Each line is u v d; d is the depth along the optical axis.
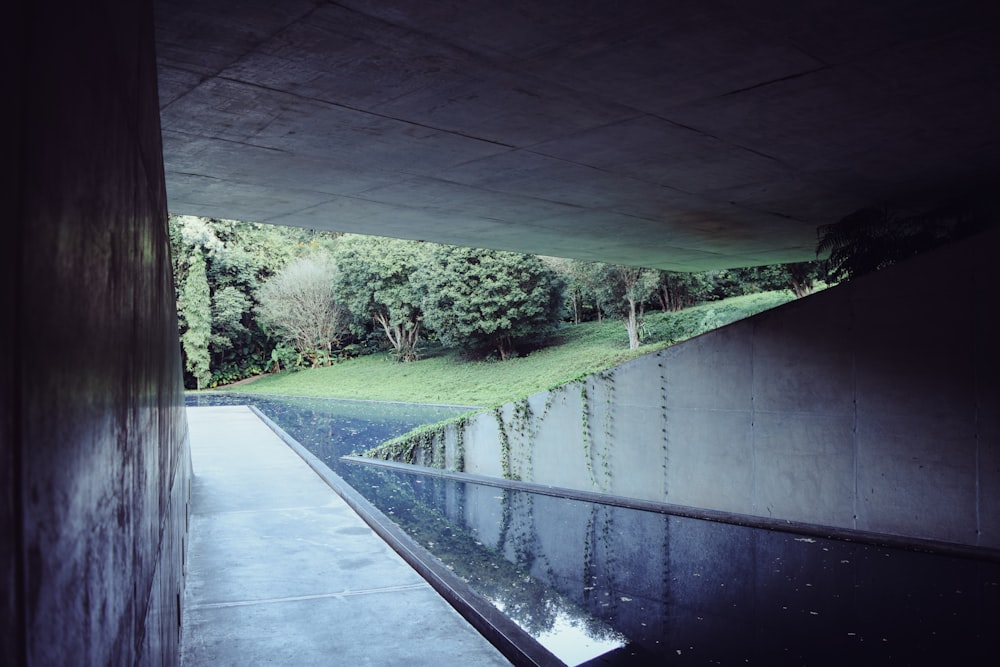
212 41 4.90
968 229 9.51
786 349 9.54
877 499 8.71
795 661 5.41
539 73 5.57
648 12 4.58
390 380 34.94
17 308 0.51
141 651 1.33
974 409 7.99
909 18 4.69
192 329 39.53
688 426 10.66
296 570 5.82
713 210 11.05
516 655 4.38
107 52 1.03
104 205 0.96
